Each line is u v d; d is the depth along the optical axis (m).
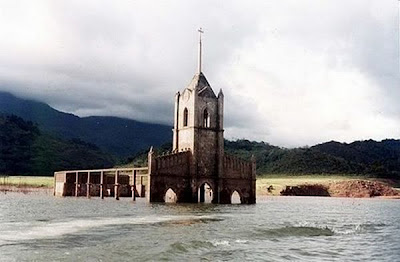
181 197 105.56
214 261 29.61
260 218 65.69
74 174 147.50
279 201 147.75
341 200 175.62
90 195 138.50
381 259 33.22
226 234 43.78
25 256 29.17
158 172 102.31
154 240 37.88
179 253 32.06
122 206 87.19
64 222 51.69
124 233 42.56
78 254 30.30
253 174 116.19
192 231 45.53
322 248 37.34
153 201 101.31
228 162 112.94
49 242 35.44
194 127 108.31
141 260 28.98
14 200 113.38
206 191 132.12
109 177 147.12
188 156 107.75
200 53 115.00
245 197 115.00
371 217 77.69
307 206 115.38
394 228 57.25
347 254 34.91
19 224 48.53
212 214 70.81
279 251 34.78
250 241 39.47
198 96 109.81
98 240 37.22
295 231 48.09
